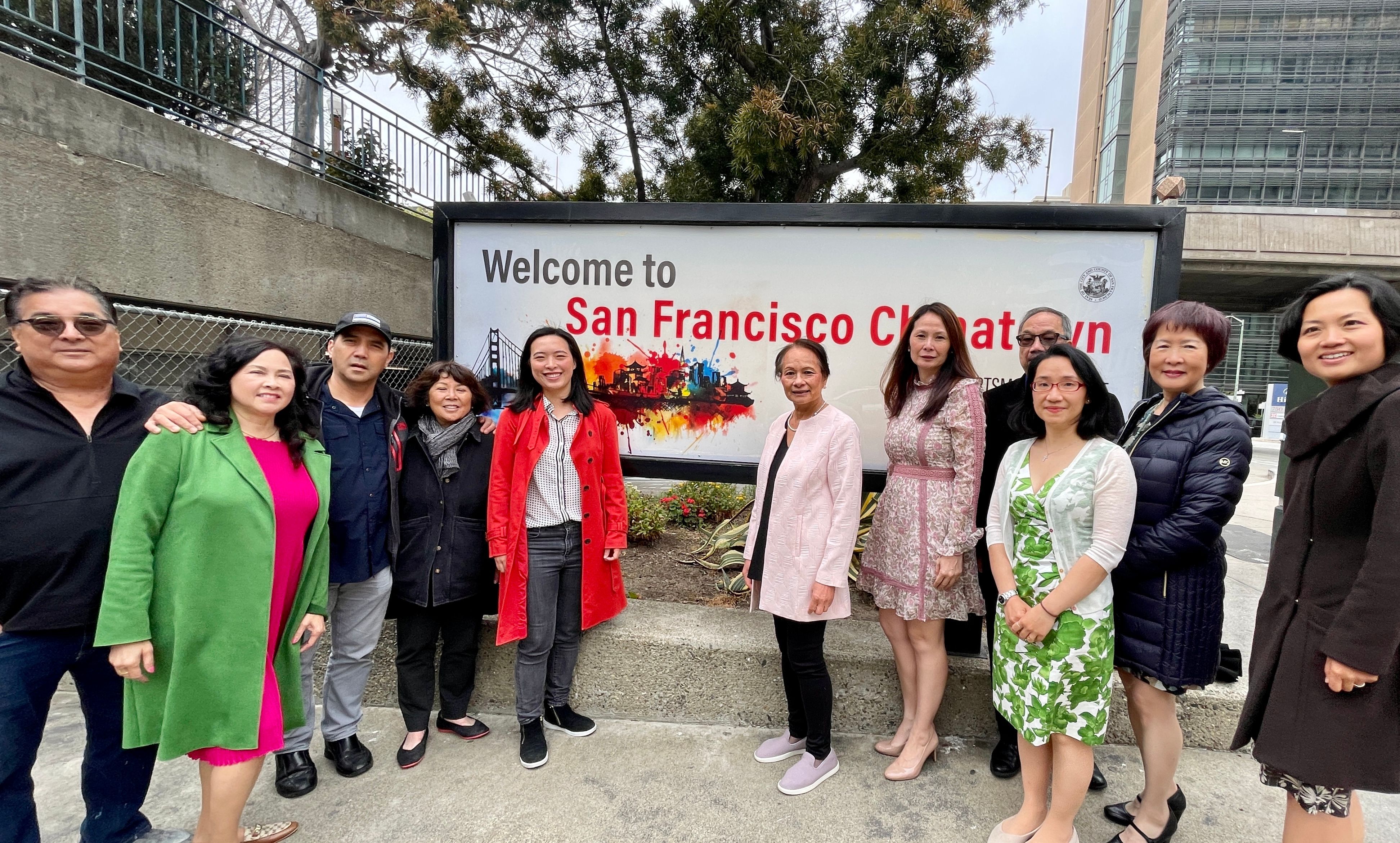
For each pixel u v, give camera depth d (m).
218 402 1.71
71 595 1.61
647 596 3.37
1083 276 2.71
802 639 2.17
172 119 4.01
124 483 1.58
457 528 2.32
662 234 3.00
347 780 2.27
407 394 2.35
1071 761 1.77
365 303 5.47
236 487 1.64
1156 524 1.75
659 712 2.68
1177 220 2.61
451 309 3.13
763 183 6.84
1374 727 1.32
